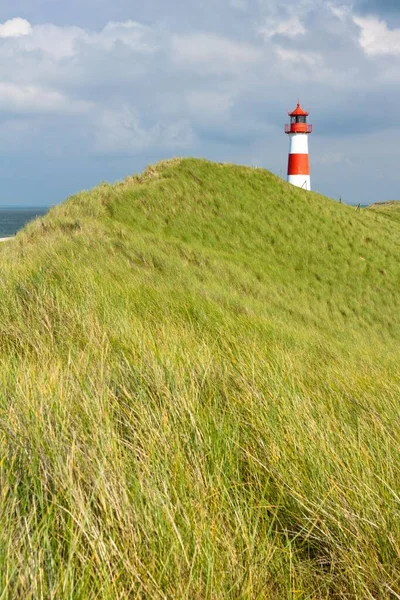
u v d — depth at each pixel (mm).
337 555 2395
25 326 5914
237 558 2166
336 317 20250
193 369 4242
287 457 2959
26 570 1770
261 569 2121
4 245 14367
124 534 2098
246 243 22938
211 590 1920
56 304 6801
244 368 4508
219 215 24094
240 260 20438
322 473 2801
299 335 10461
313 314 18625
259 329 9273
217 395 3887
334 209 29719
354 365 7488
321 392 4535
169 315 8406
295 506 2643
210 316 9008
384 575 2273
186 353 4844
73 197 20609
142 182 24922
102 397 3264
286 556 2289
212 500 2445
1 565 1765
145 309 8328
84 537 2084
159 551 2092
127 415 3334
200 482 2531
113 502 2225
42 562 1882
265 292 17828
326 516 2525
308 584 2281
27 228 15891
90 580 1932
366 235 28094
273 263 22609
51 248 11711
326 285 22797
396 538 2412
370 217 31906
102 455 2529
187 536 2162
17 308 6535
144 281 11641
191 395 3672
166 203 22703
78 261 11336
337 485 2713
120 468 2506
